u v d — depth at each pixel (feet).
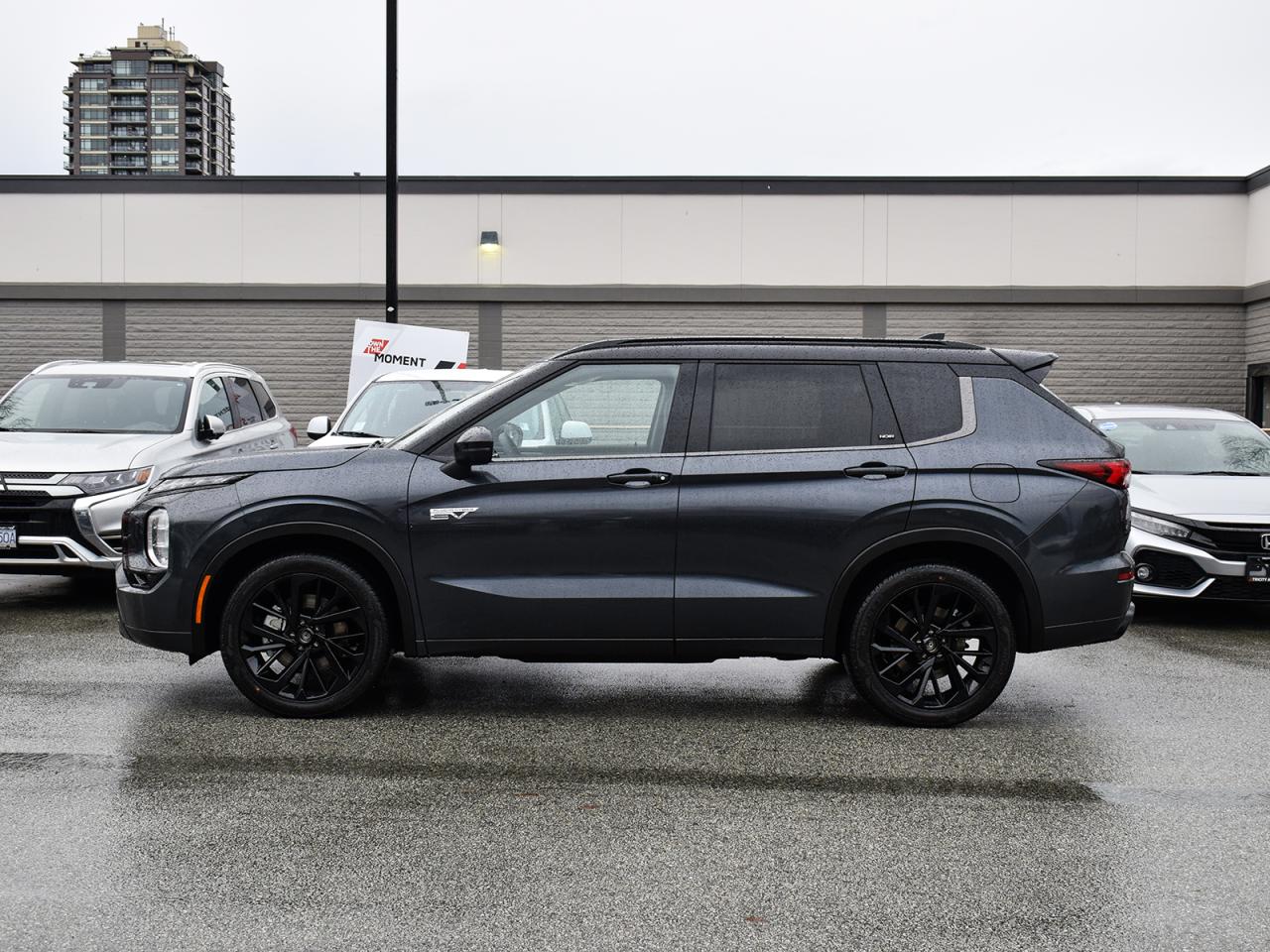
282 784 13.67
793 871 11.18
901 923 10.02
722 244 59.52
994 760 14.97
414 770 14.34
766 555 16.28
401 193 59.82
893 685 16.53
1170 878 11.05
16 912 10.02
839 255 59.31
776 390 16.69
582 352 16.88
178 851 11.51
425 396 31.65
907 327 59.93
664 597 16.24
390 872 11.05
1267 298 57.16
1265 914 10.21
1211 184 58.90
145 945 9.44
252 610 16.61
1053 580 16.31
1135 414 30.30
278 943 9.50
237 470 16.76
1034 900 10.50
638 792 13.55
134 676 19.13
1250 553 23.67
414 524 16.25
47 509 24.13
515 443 16.60
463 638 16.43
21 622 24.07
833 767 14.65
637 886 10.79
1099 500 16.48
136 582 16.92
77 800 13.00
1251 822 12.62
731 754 15.19
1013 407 16.76
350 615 16.65
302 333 60.85
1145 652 22.30
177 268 60.49
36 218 60.44
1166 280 59.16
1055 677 19.95
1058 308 59.82
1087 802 13.26
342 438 29.60
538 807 12.98
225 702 17.53
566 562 16.31
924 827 12.42
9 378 61.26
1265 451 28.30
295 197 60.18
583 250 59.67
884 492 16.25
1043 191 59.16
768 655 16.57
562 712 17.30
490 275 59.88
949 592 16.57
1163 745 15.70
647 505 16.24
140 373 30.53
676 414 16.60
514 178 59.57
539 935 9.71
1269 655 21.91
